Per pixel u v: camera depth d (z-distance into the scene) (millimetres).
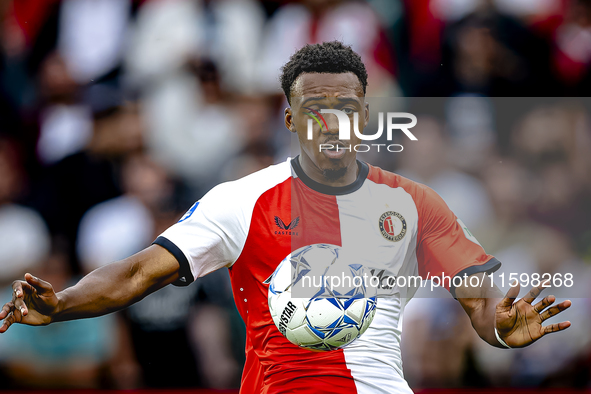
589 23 25844
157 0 25562
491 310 9094
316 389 8953
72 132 23922
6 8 26688
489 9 24719
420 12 24703
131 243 20484
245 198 9406
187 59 24391
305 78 9781
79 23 26078
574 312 17984
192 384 18125
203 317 18297
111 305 8547
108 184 22344
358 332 9070
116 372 18172
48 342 18141
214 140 23000
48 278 20719
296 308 8977
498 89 24109
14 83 25391
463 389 16953
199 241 9133
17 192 22938
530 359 17656
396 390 9102
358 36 24141
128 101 24062
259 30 25547
